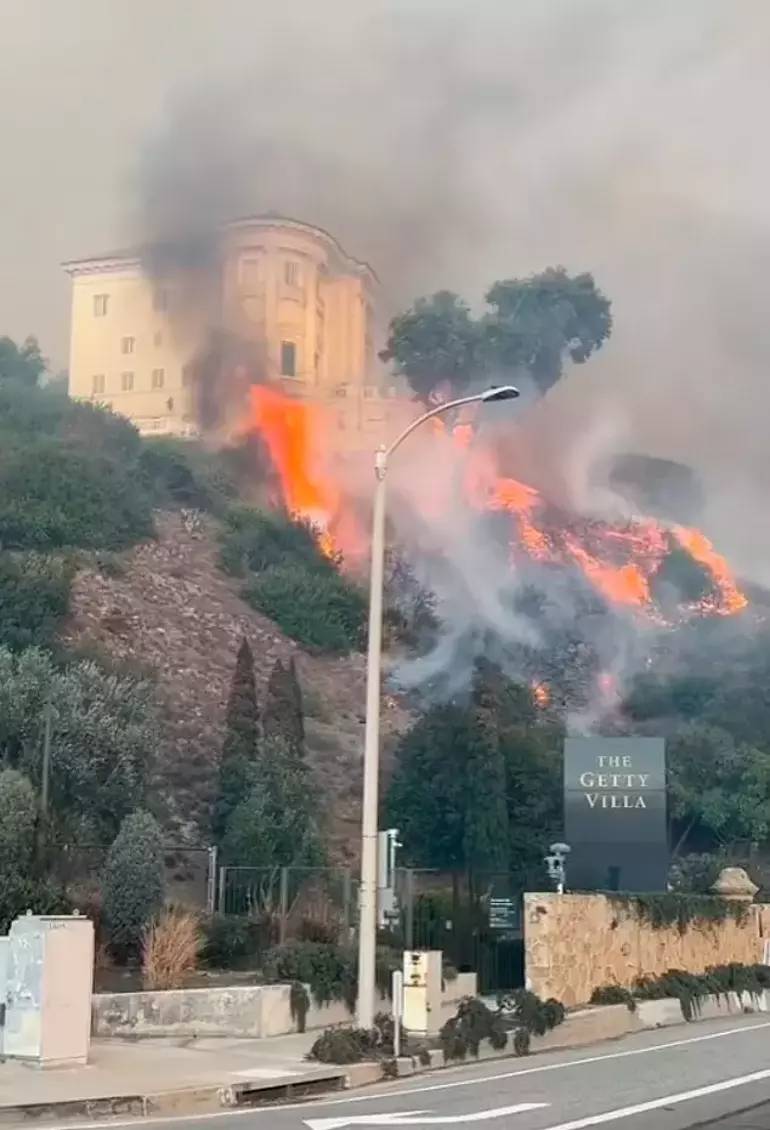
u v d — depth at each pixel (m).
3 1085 14.06
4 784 26.75
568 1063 19.56
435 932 26.91
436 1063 18.55
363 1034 17.95
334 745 61.84
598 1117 13.21
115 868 25.95
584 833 33.12
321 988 21.55
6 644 51.75
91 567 71.25
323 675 73.19
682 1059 20.44
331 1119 12.84
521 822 51.88
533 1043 21.59
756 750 73.12
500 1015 21.73
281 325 107.38
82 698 38.91
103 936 25.03
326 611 80.12
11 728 36.19
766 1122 13.12
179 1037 19.64
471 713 51.78
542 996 24.80
